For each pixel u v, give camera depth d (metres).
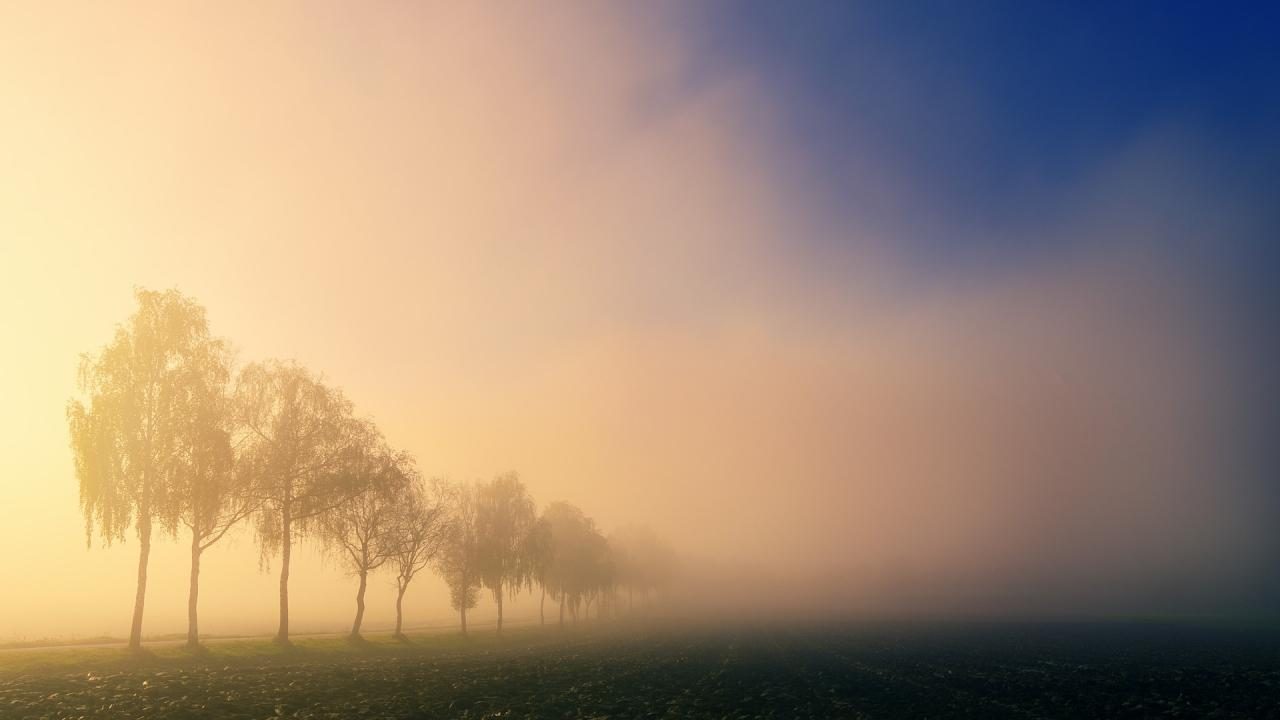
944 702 34.72
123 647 51.38
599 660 56.09
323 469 62.22
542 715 28.94
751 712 31.14
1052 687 40.88
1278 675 47.28
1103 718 30.09
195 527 52.75
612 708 31.19
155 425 50.88
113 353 49.75
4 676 38.00
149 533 50.22
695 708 31.83
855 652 66.56
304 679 38.59
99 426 48.00
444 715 28.73
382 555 71.81
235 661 50.19
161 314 52.72
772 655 62.97
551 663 52.44
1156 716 30.61
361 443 65.00
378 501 68.62
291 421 61.22
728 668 50.50
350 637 69.50
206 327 55.12
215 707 29.08
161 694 32.25
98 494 47.25
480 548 90.19
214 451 51.78
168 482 50.06
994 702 34.59
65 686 34.09
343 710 29.14
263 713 28.31
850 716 30.27
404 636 76.38
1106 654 65.25
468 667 48.38
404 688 35.97
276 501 60.03
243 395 59.47
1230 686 41.38
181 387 51.69
